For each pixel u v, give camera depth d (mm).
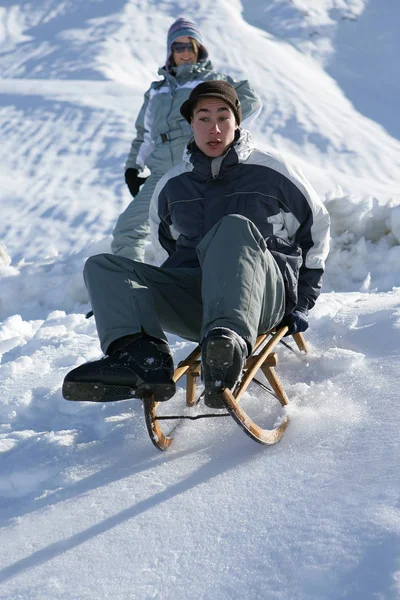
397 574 1369
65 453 2285
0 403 2750
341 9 53438
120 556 1713
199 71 4602
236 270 2070
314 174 15047
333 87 36125
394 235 5121
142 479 2039
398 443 1855
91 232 9750
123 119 16578
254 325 2051
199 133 2512
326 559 1479
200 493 1898
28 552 1817
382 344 2709
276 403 2355
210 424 2301
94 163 13586
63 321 4117
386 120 28062
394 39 49594
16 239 9508
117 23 43406
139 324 2105
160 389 2061
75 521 1904
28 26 46031
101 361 2037
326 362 2568
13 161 13734
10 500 2143
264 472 1916
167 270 2369
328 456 1902
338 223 5227
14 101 18344
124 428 2402
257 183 2510
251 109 4527
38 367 3195
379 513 1569
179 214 2596
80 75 33594
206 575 1564
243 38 41594
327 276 5023
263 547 1594
